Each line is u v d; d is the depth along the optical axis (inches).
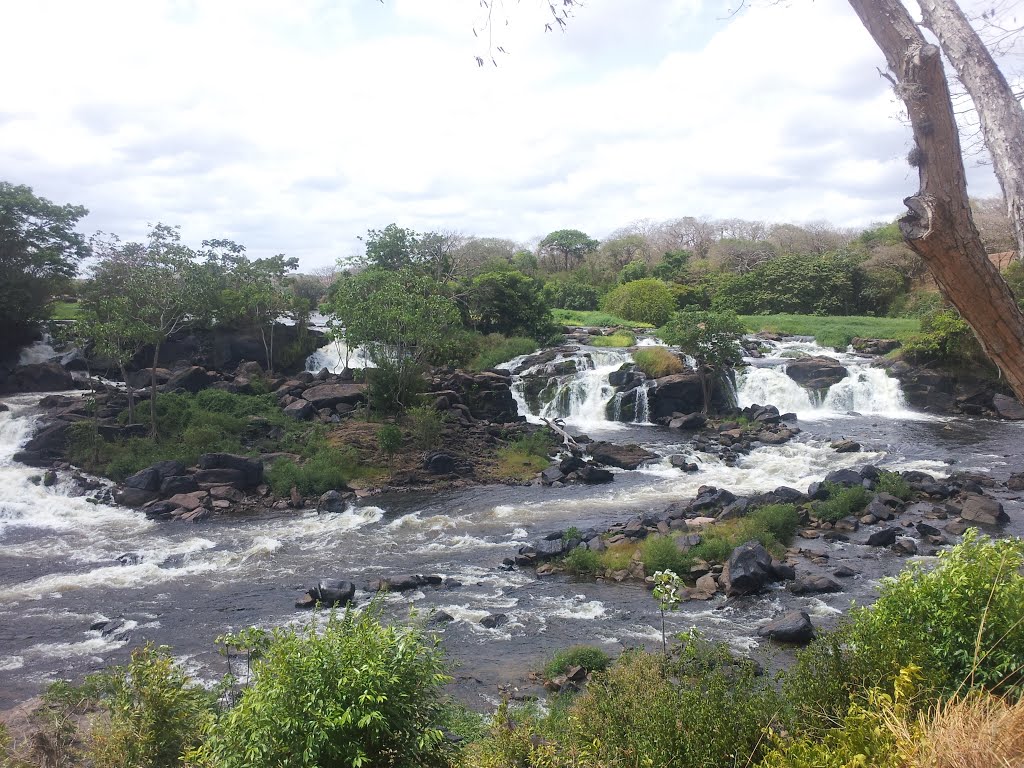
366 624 275.7
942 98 158.9
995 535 856.3
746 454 1347.2
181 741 319.6
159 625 674.8
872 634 304.0
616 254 3868.1
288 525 995.3
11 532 967.6
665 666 423.8
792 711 274.4
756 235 4111.7
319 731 230.8
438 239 2493.8
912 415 1673.2
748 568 719.7
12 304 1642.5
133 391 1466.5
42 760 354.3
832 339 2146.9
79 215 1817.2
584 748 283.3
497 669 569.3
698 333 1654.8
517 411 1669.5
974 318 164.9
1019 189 156.0
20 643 639.1
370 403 1407.5
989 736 194.1
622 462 1280.8
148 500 1078.4
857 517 938.7
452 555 869.2
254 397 1440.7
